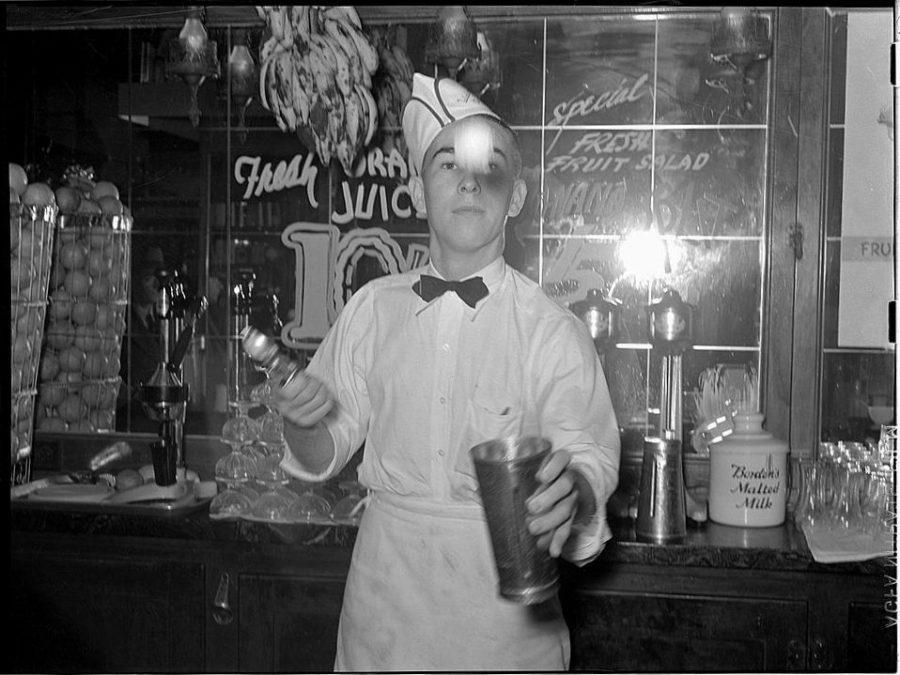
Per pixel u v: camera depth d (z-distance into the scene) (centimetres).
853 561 147
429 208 159
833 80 173
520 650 138
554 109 181
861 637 149
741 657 152
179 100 189
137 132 190
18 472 180
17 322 178
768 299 176
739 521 161
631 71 179
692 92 178
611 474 132
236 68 187
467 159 158
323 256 187
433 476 142
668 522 153
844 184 175
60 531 167
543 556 97
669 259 179
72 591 167
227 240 188
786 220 176
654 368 175
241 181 188
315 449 148
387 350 153
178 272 187
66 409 185
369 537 145
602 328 177
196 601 165
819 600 150
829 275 175
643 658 153
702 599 152
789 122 175
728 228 178
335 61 183
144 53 190
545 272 181
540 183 181
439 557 139
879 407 174
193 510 167
